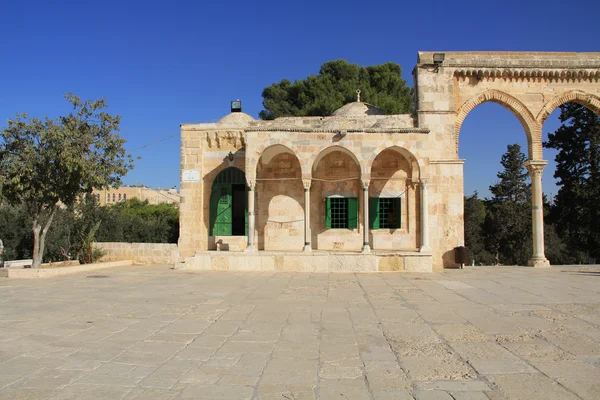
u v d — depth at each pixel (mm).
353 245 22812
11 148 19562
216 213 23719
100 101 21219
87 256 24531
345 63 46719
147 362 7227
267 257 20672
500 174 63344
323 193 23219
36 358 7430
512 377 6469
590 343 8234
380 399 5723
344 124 22734
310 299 13016
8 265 24234
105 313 11008
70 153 19219
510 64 23000
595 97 23359
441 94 22812
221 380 6414
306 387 6145
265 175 23594
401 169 22891
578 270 21141
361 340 8516
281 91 48812
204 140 23734
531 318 10391
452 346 8086
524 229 55156
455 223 22359
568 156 40344
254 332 9156
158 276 18594
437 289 14969
